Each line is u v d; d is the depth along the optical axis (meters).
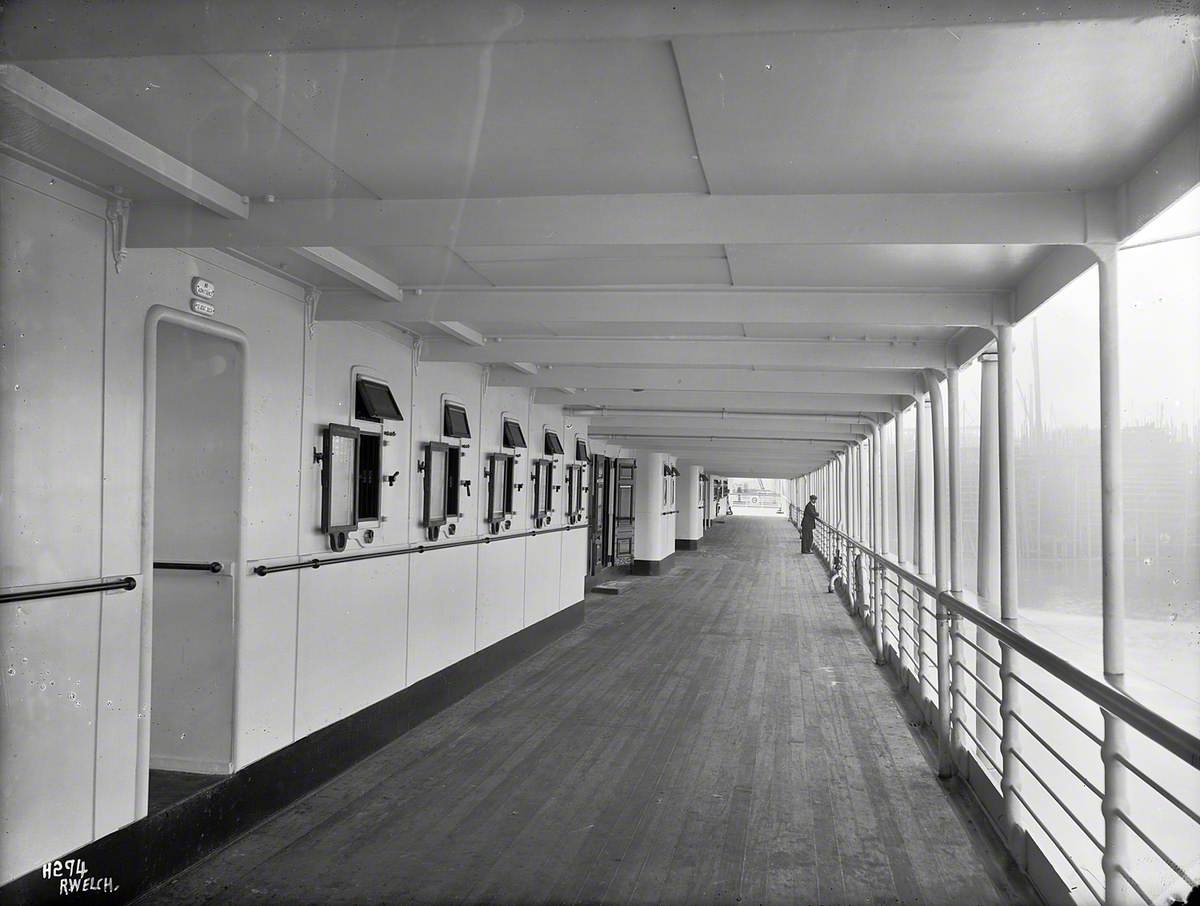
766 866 3.94
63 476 3.17
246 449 4.37
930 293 4.69
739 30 2.05
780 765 5.43
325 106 2.56
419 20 2.15
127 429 3.48
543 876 3.80
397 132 2.74
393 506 6.07
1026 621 4.44
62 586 3.16
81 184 3.24
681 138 2.72
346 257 4.21
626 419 11.64
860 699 7.28
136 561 3.51
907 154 2.81
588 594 14.90
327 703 5.12
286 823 4.43
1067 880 3.42
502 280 4.67
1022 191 3.13
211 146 2.89
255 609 4.45
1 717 2.92
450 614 7.07
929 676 7.08
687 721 6.50
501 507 8.56
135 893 3.53
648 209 3.24
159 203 3.45
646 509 18.31
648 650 9.61
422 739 6.00
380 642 5.82
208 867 3.88
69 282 3.21
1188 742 2.18
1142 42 2.07
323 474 5.08
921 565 7.45
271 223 3.40
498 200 3.31
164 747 4.30
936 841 4.26
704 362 6.30
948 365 6.11
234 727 4.27
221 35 2.21
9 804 2.96
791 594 15.16
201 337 4.35
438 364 6.90
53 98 2.49
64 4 2.25
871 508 11.21
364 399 5.54
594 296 4.82
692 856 4.04
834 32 2.03
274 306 4.61
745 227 3.20
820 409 9.52
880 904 3.58
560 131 2.70
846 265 4.18
